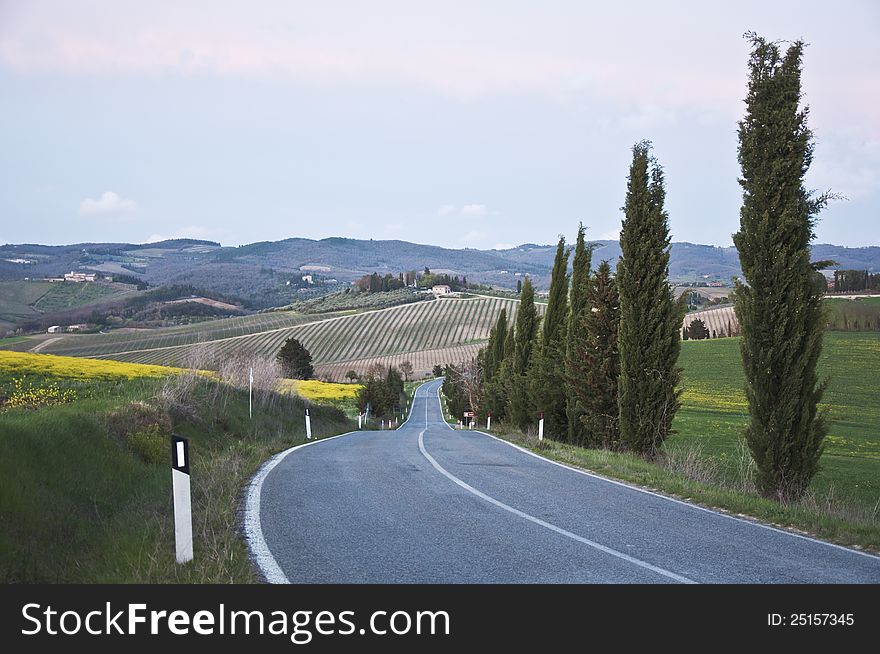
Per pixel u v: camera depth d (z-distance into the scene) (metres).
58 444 11.09
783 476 14.33
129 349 112.31
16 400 19.14
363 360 149.75
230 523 9.47
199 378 25.20
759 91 15.77
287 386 37.56
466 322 167.88
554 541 8.80
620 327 22.55
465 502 11.67
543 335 35.56
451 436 32.16
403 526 9.57
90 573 7.20
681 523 10.25
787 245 14.95
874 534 9.50
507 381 41.88
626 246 22.75
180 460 7.36
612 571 7.43
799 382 14.36
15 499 8.34
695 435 43.75
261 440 23.08
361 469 16.06
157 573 6.91
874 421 55.41
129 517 9.48
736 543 8.96
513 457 19.89
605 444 24.98
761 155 15.72
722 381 77.44
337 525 9.56
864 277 110.69
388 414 74.06
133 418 15.69
